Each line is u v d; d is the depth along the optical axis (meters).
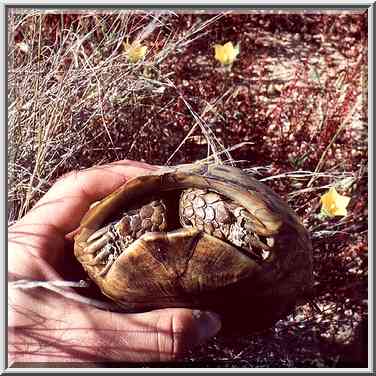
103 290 0.32
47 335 0.32
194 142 0.48
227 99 0.49
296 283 0.31
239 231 0.29
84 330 0.32
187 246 0.29
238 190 0.29
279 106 0.49
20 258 0.33
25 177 0.44
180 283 0.30
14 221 0.41
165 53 0.48
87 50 0.48
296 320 0.42
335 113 0.48
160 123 0.48
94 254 0.31
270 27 0.55
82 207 0.36
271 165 0.45
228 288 0.30
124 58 0.46
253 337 0.41
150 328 0.32
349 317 0.42
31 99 0.44
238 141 0.48
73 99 0.44
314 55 0.54
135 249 0.29
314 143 0.47
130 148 0.46
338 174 0.46
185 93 0.49
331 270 0.43
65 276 0.35
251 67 0.52
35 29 0.46
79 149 0.45
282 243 0.29
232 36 0.53
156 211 0.30
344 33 0.54
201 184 0.29
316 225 0.44
